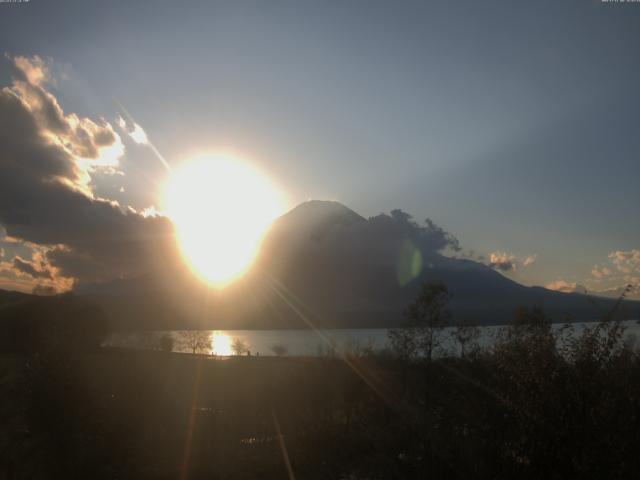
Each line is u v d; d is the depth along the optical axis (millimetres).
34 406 19141
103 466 18125
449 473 13859
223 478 17953
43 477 17031
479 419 13344
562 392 10438
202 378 39938
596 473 9938
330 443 22109
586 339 10633
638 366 10773
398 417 25609
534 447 10594
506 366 11484
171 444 21734
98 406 20625
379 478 16656
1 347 52781
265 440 23906
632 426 10094
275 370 40219
